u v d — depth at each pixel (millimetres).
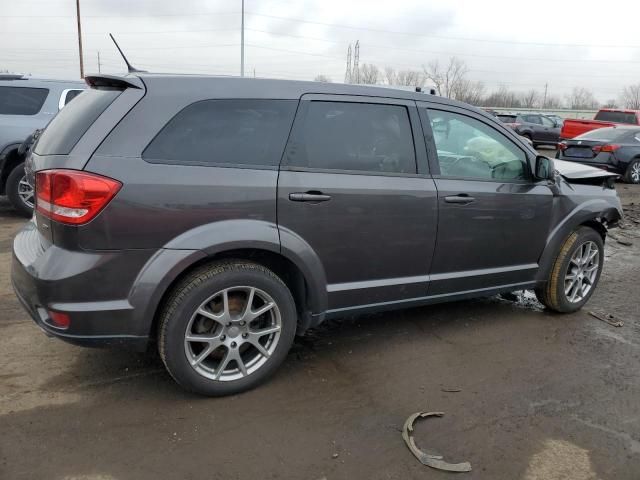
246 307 3115
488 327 4336
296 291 3422
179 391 3203
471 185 3834
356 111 3426
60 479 2441
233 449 2695
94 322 2766
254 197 3020
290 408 3076
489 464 2658
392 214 3482
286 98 3197
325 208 3238
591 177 4617
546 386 3422
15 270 3064
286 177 3127
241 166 3025
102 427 2828
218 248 2932
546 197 4258
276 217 3100
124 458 2598
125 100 2850
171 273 2848
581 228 4582
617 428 2988
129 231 2756
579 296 4703
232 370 3184
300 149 3209
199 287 2934
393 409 3102
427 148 3672
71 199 2670
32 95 7500
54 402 3039
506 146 4105
